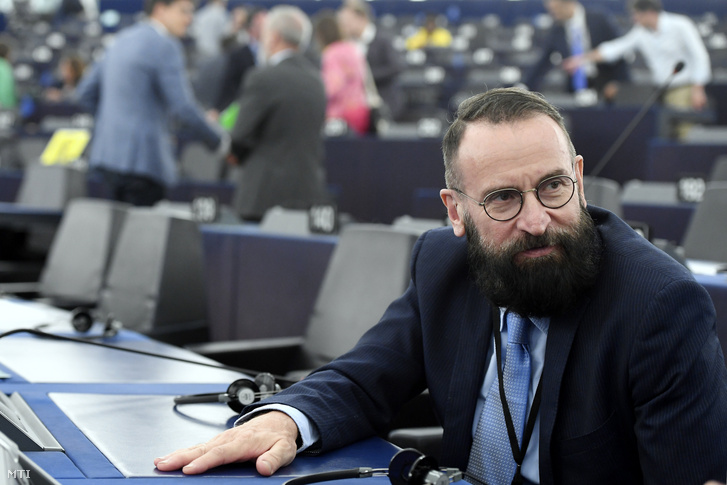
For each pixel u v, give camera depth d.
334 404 1.28
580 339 1.21
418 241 1.48
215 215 3.77
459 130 1.24
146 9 4.42
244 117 4.06
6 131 7.61
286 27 4.12
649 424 1.15
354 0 6.67
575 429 1.21
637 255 1.22
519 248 1.18
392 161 5.70
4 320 2.21
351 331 2.20
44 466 1.07
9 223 4.33
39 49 12.07
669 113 5.48
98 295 3.26
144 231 2.91
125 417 1.31
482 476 1.29
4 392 1.46
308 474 1.09
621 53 6.21
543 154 1.18
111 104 4.34
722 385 1.16
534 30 10.63
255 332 3.22
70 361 1.73
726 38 9.51
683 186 3.73
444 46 10.50
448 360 1.36
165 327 2.81
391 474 1.01
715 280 1.86
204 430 1.26
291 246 3.08
